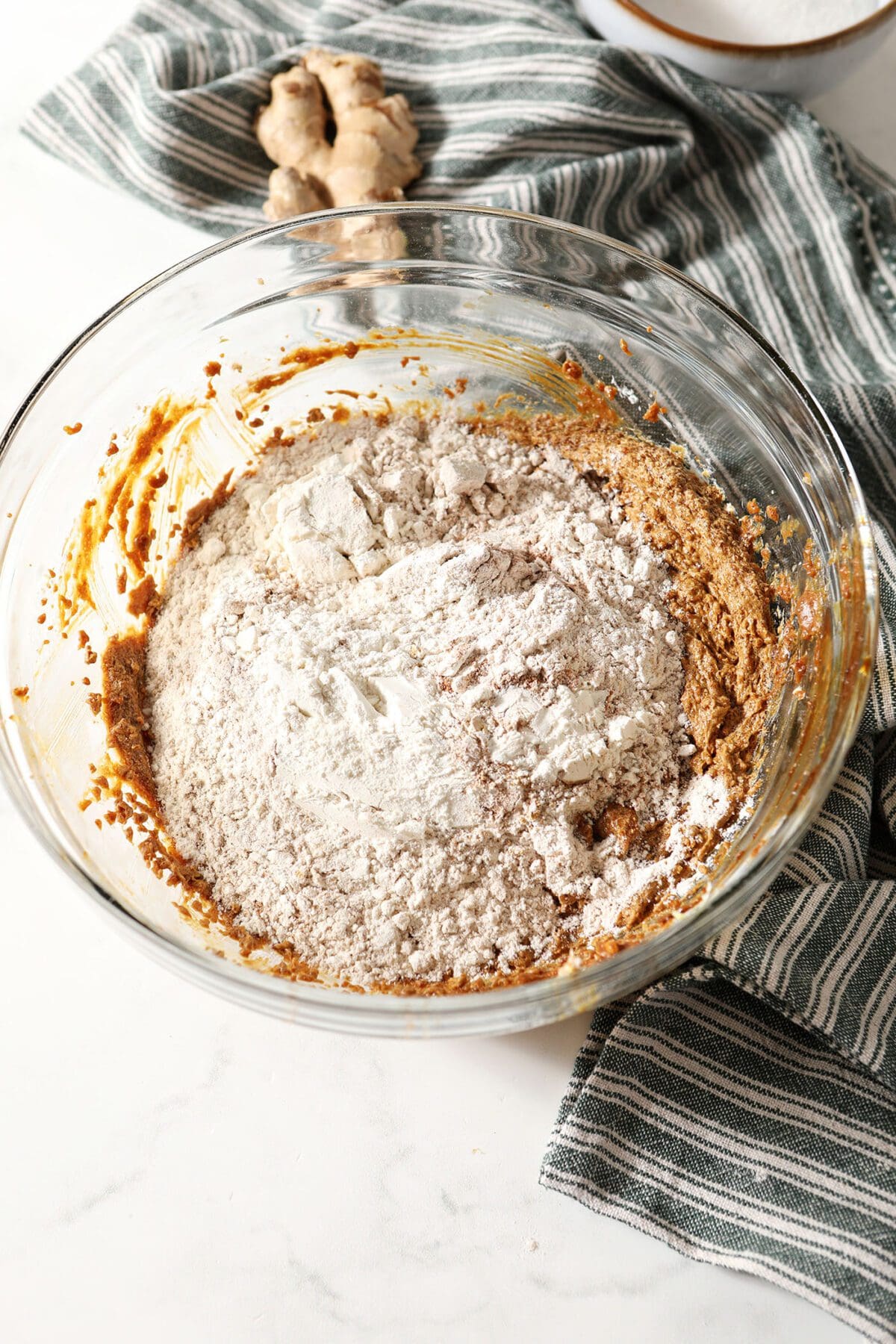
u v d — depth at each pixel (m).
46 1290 0.64
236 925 0.63
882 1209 0.62
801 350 0.73
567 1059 0.65
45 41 0.79
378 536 0.67
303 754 0.63
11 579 0.66
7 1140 0.65
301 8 0.78
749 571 0.67
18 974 0.67
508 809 0.63
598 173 0.73
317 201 0.74
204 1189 0.64
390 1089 0.65
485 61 0.75
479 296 0.69
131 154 0.75
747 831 0.63
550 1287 0.63
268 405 0.71
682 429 0.69
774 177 0.75
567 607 0.65
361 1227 0.64
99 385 0.67
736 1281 0.63
